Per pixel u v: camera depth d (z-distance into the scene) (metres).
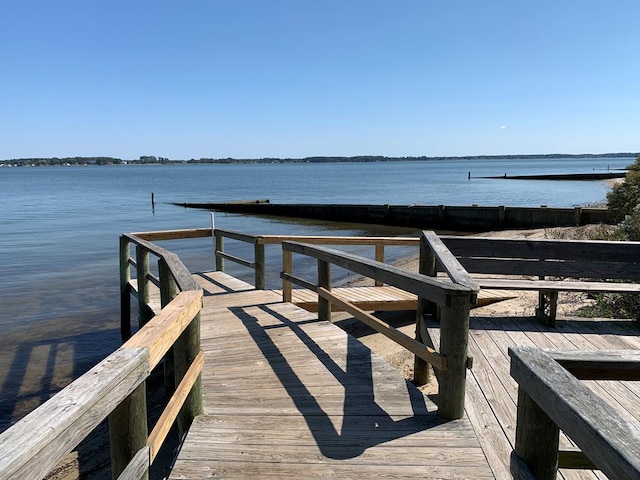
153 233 8.56
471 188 57.69
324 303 5.75
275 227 26.28
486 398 3.59
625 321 5.23
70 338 8.36
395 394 3.75
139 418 1.99
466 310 3.18
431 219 26.14
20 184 80.88
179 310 2.76
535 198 40.62
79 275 13.66
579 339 4.71
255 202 35.03
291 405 3.58
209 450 2.97
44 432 1.24
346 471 2.73
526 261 5.29
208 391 3.85
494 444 2.99
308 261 15.16
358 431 3.17
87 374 1.69
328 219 29.59
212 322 5.80
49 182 88.50
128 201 44.16
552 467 1.66
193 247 18.38
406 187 63.44
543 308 5.29
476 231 24.48
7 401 5.96
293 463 2.82
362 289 7.64
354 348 4.82
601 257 5.16
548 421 1.63
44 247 18.91
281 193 54.41
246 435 3.15
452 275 3.59
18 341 8.18
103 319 9.48
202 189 63.66
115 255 17.09
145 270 7.18
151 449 2.12
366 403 3.59
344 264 4.67
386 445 2.99
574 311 6.21
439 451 2.91
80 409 1.41
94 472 4.27
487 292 7.59
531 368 1.61
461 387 3.26
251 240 7.72
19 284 12.52
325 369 4.28
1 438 1.19
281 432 3.18
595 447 1.20
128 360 1.85
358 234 23.64
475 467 2.75
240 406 3.57
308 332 5.36
